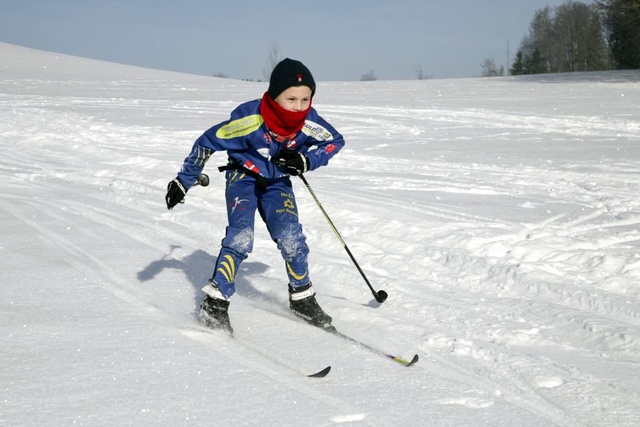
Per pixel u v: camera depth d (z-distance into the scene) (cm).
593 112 1938
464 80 3403
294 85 382
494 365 364
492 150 1286
